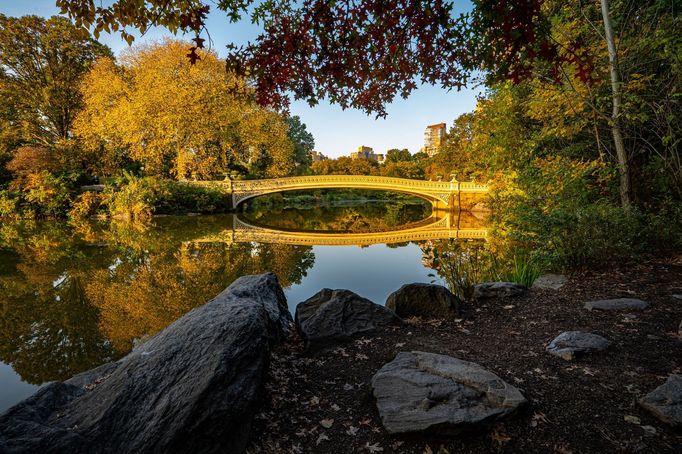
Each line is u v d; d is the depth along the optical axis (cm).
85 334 534
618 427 207
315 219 2634
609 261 529
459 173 3488
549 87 695
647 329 329
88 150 2517
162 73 2345
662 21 574
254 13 276
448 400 226
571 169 687
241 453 200
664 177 628
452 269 556
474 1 241
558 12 688
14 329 551
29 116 2641
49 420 195
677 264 515
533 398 239
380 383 251
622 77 620
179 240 1423
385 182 2809
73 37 2541
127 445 176
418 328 386
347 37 263
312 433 225
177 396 194
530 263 596
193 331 241
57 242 1322
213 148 2877
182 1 239
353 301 402
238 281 459
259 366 231
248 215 2692
